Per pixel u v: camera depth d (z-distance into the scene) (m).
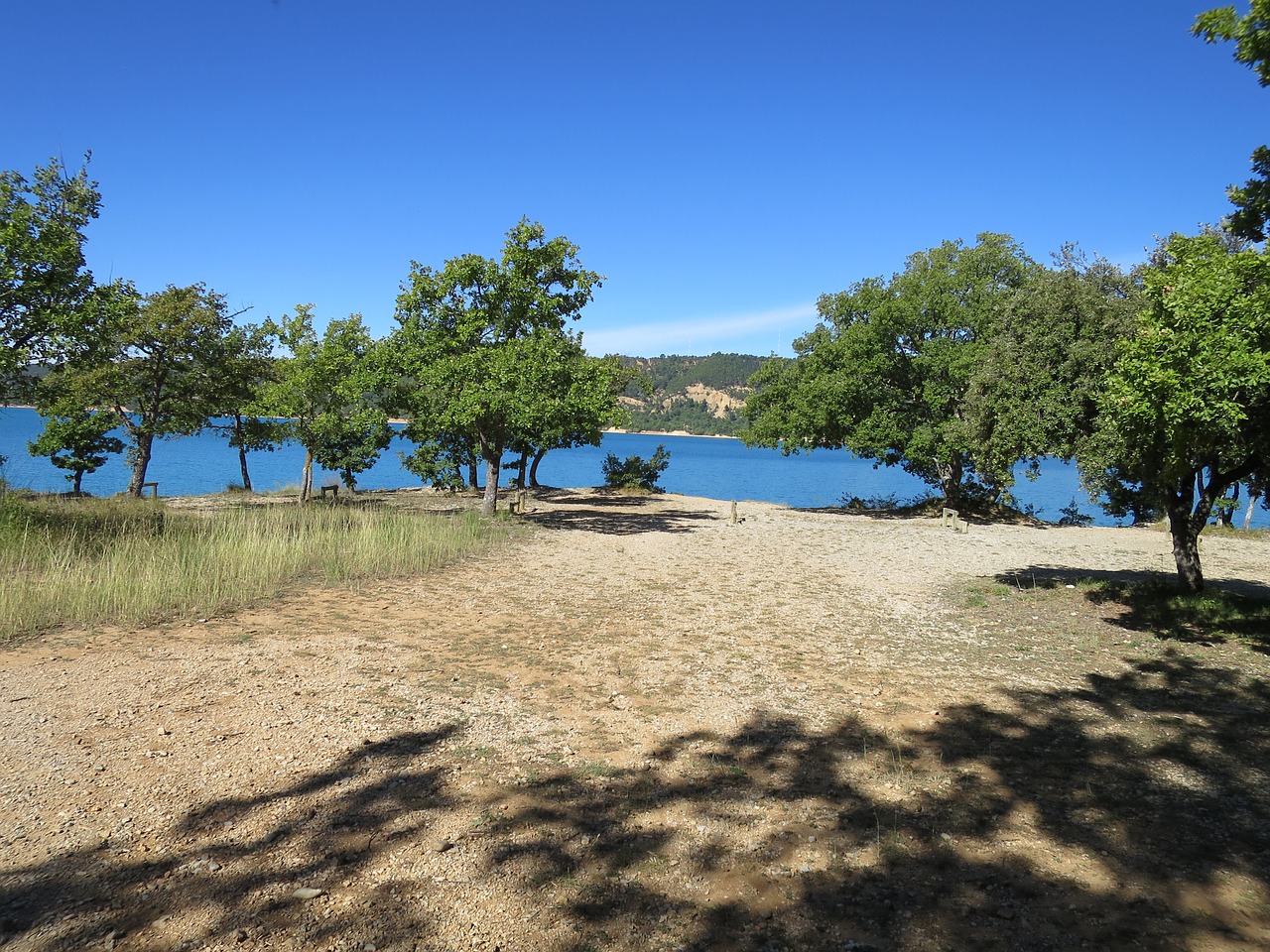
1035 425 11.16
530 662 7.65
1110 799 4.80
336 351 23.08
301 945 3.12
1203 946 3.29
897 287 29.47
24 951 3.00
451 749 5.34
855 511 29.22
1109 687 7.27
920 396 27.38
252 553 11.87
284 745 5.27
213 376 24.05
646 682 7.11
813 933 3.34
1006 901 3.62
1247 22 7.76
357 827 4.14
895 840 4.21
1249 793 4.92
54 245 14.08
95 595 9.07
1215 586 12.40
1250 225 8.66
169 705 5.95
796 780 5.01
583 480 55.94
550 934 3.28
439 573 12.79
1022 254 27.69
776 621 9.91
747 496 49.31
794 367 32.31
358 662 7.40
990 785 4.99
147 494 28.44
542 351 19.95
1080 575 14.14
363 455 26.48
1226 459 10.98
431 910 3.41
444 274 21.45
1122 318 10.73
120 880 3.54
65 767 4.75
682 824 4.35
